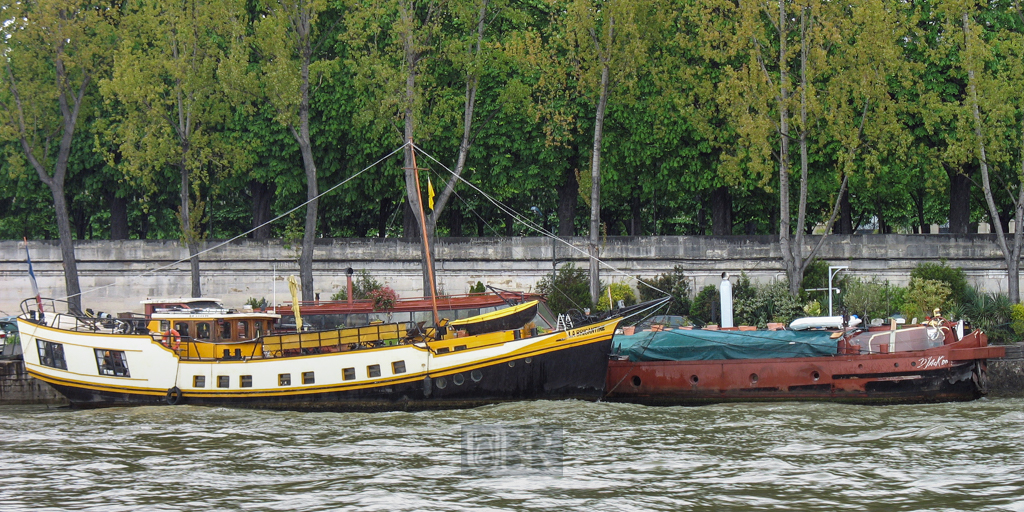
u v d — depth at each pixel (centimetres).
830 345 9012
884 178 13250
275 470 6350
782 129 11762
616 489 5772
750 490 5709
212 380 9100
